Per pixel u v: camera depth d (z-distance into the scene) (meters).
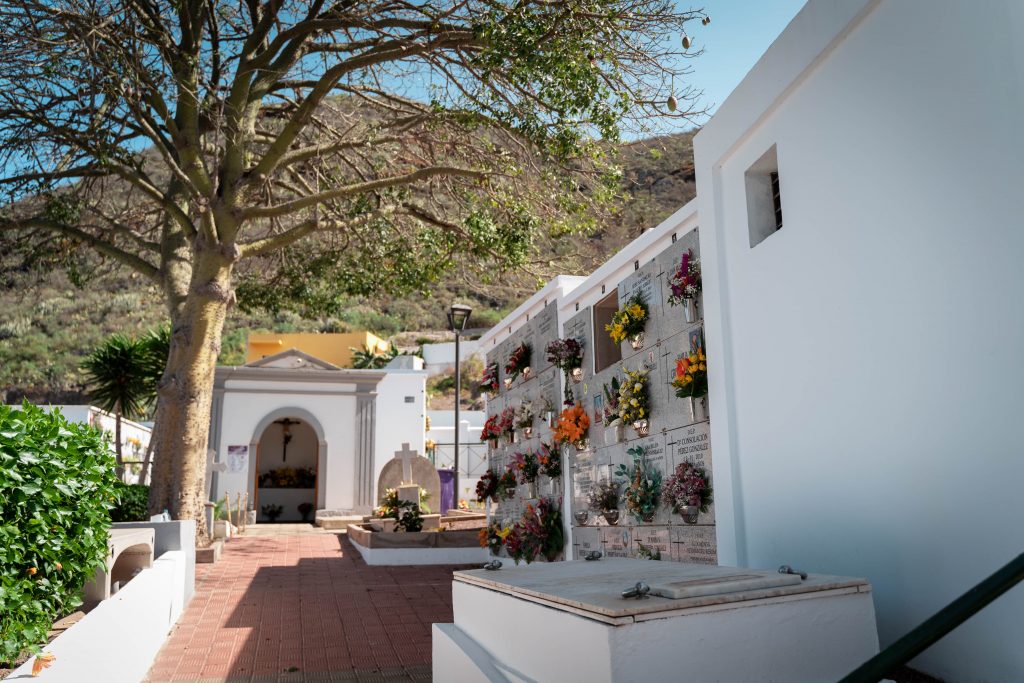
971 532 3.37
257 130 16.50
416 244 15.12
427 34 11.24
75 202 13.30
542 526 9.67
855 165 4.24
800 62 4.68
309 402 23.73
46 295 39.81
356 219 14.00
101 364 18.58
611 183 11.82
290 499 25.55
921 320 3.70
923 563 3.65
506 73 10.48
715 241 5.86
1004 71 3.22
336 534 18.19
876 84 4.07
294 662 6.13
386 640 6.93
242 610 8.41
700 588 2.92
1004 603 3.19
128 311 42.28
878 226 4.03
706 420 6.11
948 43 3.55
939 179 3.60
